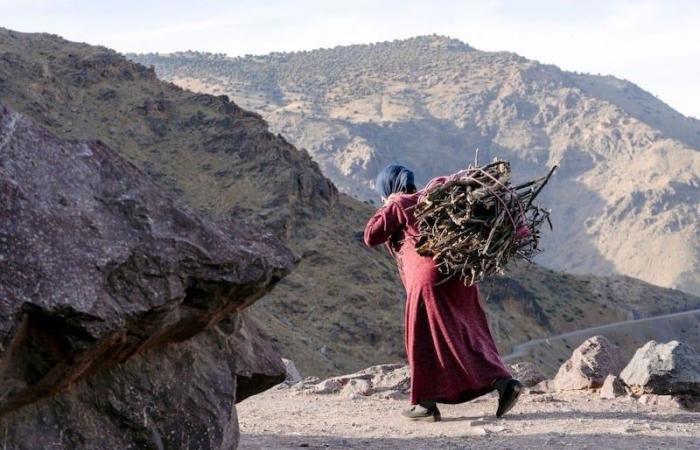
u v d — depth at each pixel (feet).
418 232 25.31
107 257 14.32
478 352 25.75
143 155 425.28
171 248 15.26
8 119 14.80
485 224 23.35
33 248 13.65
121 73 483.51
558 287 601.21
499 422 26.55
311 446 23.08
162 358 16.67
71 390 15.23
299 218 401.08
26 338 13.64
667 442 22.84
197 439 16.51
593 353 35.53
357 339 346.74
